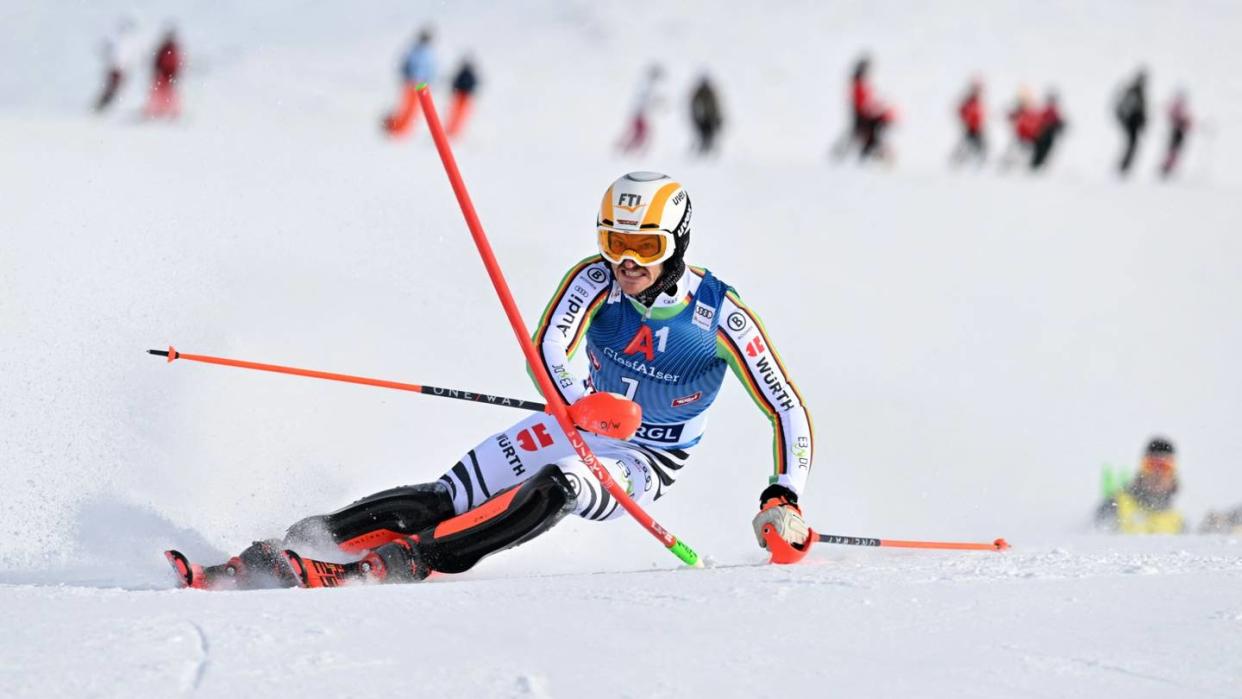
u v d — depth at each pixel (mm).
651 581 11945
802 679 8531
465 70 82438
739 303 15672
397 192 45812
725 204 57812
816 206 59094
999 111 115125
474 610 10336
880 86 117438
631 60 119062
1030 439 29844
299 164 49656
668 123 106000
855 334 37906
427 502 15461
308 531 15000
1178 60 127688
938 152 103500
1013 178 81750
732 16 130000
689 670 8680
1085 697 8273
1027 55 126750
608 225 14750
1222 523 25047
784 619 10109
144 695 7992
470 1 129625
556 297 15578
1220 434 31234
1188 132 95250
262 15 117688
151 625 9516
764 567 13312
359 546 15203
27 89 95312
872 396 32312
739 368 15648
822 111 110375
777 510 14734
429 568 14125
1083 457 28516
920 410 31406
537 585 11766
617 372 16109
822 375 33844
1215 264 51969
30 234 32875
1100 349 38906
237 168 46750
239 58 107312
